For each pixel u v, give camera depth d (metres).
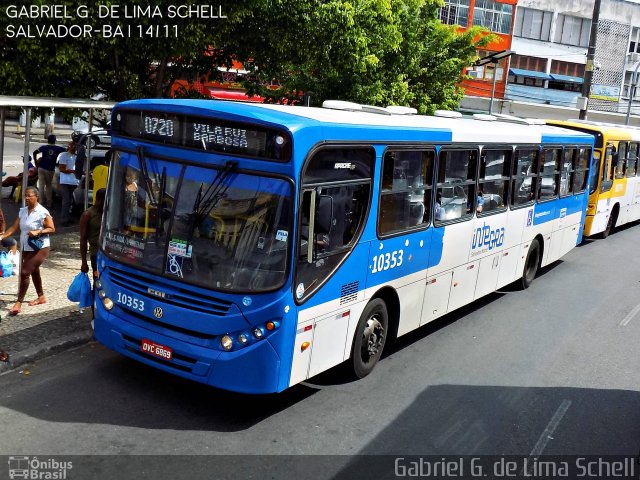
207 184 6.48
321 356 7.10
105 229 7.20
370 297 7.82
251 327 6.31
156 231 6.73
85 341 8.37
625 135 20.38
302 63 14.80
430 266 9.14
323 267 6.86
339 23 13.84
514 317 11.42
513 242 12.03
